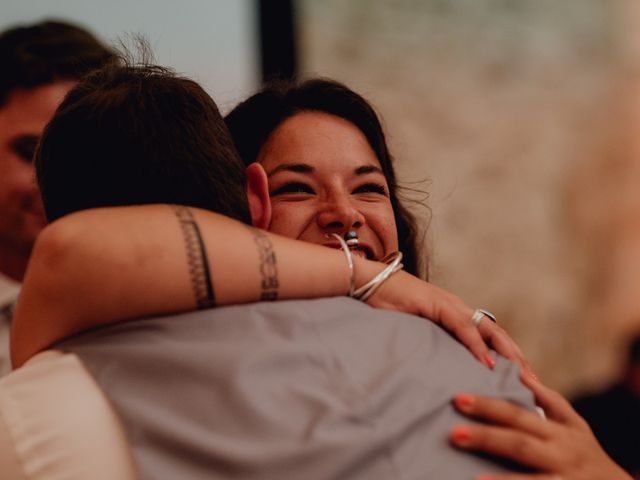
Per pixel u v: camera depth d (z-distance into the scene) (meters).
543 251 3.52
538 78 3.56
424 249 1.29
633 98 3.69
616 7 3.73
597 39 3.69
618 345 3.62
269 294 0.71
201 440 0.61
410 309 0.80
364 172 0.98
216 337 0.67
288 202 0.95
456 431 0.66
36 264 0.68
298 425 0.62
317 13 3.06
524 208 3.49
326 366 0.67
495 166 3.44
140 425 0.63
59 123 0.75
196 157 0.74
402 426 0.64
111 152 0.73
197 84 0.79
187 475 0.61
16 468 0.62
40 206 1.42
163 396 0.64
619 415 2.40
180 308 0.68
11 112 1.40
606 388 2.47
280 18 2.89
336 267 0.77
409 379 0.68
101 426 0.63
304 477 0.60
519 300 3.47
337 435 0.61
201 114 0.76
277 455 0.60
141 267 0.66
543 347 3.50
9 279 1.44
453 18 3.39
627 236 3.66
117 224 0.68
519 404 0.73
